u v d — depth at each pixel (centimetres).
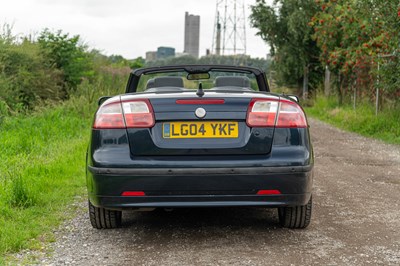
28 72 1769
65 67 2077
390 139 1387
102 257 428
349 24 1833
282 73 3731
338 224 530
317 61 3531
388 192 697
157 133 448
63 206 597
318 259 422
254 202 442
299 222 501
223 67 605
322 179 795
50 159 869
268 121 451
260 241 470
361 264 412
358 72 1972
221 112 448
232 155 445
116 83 2312
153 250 445
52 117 1417
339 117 2027
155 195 439
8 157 884
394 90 1638
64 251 443
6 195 601
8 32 1827
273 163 441
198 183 435
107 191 441
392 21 1580
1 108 1403
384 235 492
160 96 455
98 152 448
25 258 422
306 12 3375
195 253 436
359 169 897
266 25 3553
